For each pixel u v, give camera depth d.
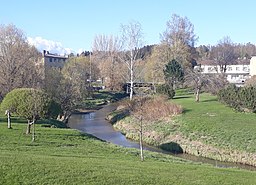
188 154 36.12
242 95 47.88
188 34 90.50
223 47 140.00
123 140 42.84
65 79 61.78
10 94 31.64
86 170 17.14
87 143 31.39
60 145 28.72
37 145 27.44
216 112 48.66
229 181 17.83
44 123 43.97
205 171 20.30
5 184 14.30
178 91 82.19
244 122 41.16
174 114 48.34
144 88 78.81
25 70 60.88
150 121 46.56
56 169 16.73
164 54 85.56
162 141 40.22
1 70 59.22
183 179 17.36
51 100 31.86
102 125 55.66
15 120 44.50
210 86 66.31
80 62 97.38
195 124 41.84
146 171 18.52
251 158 31.98
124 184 15.48
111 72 99.94
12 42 62.50
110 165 19.36
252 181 18.39
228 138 36.22
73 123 57.69
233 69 128.38
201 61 119.75
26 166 16.73
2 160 17.58
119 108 67.06
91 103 82.50
